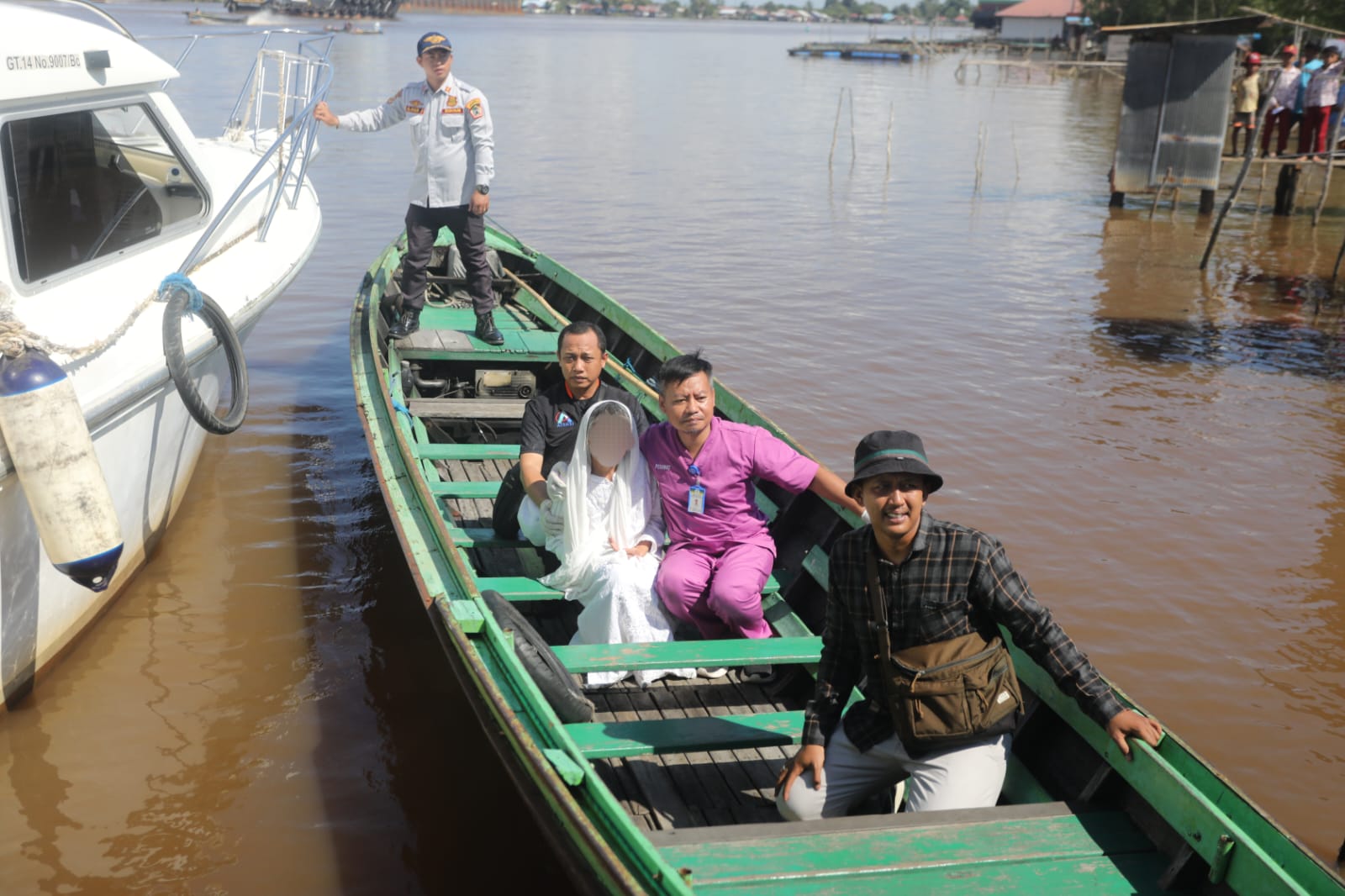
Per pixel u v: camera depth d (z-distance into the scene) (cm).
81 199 551
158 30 4322
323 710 505
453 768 471
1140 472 789
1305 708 523
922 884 308
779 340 1098
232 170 787
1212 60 1777
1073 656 330
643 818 368
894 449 317
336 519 688
